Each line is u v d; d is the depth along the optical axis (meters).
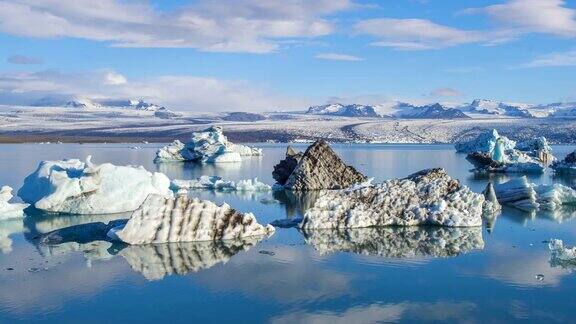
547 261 21.03
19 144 184.38
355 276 19.03
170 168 76.44
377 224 27.88
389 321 15.18
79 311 15.93
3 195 31.25
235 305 16.36
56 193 32.06
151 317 15.48
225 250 22.69
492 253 22.27
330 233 26.17
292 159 48.94
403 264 20.59
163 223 24.14
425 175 30.42
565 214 31.83
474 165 73.50
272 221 29.38
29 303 16.53
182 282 18.44
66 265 20.48
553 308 16.06
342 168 45.78
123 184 32.78
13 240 24.95
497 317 15.45
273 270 19.77
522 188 35.50
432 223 28.14
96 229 26.02
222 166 80.56
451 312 15.78
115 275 19.22
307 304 16.42
